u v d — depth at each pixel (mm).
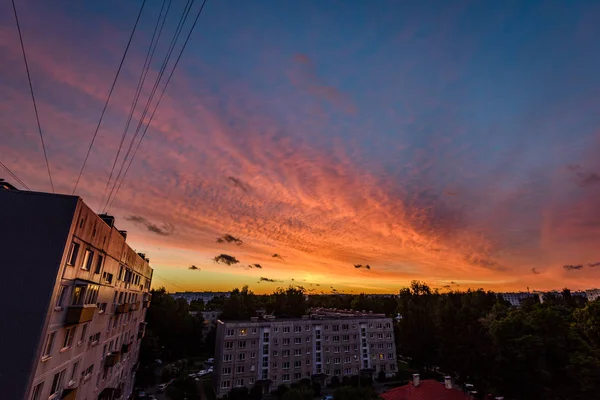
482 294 113812
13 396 14844
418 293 123188
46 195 18141
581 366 43531
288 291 122312
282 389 60562
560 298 126500
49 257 17125
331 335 70812
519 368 50062
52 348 17703
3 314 15867
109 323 29016
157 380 67438
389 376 74062
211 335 98188
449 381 34000
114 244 28328
